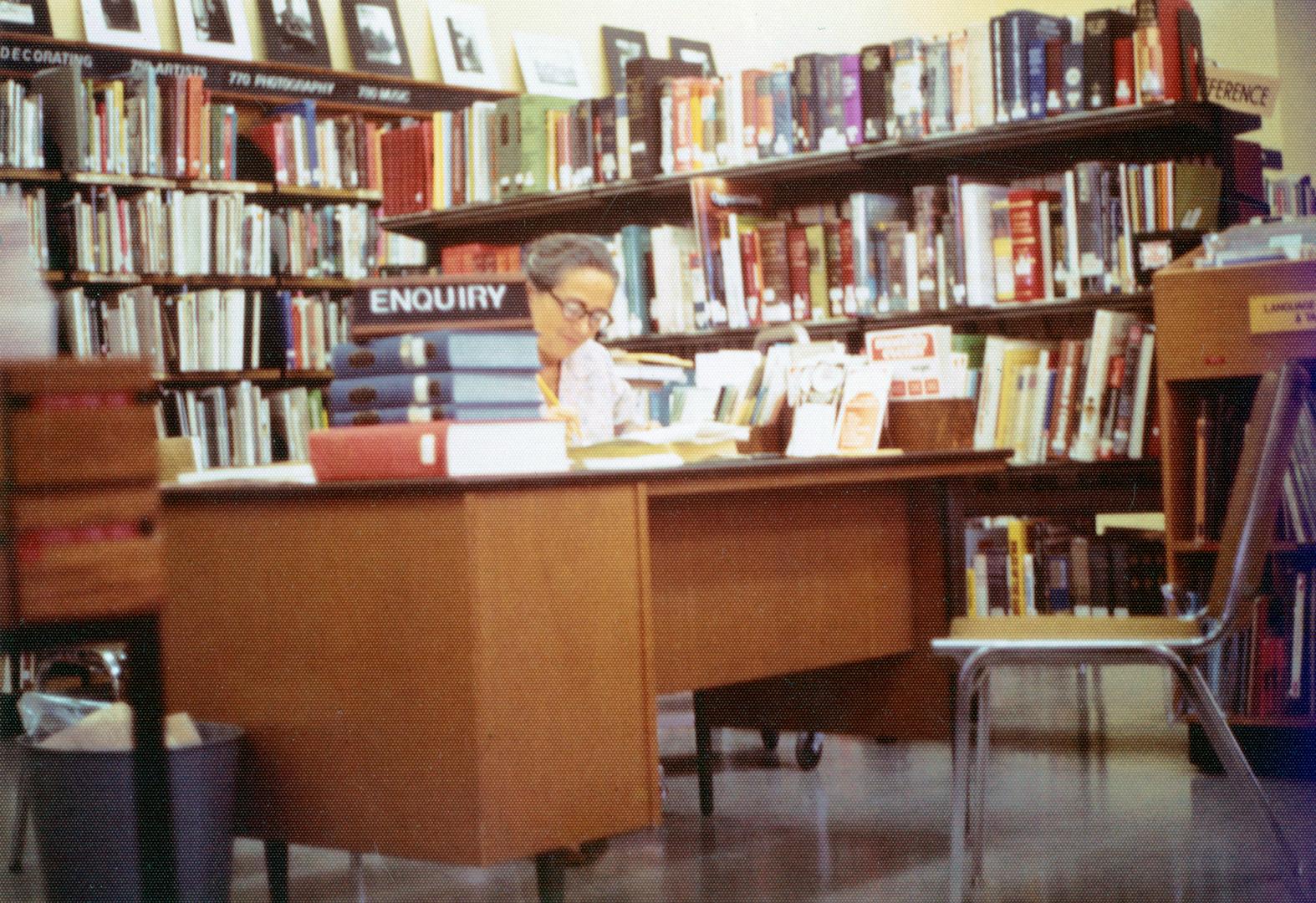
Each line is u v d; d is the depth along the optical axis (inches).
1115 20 179.6
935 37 191.5
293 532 98.9
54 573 63.5
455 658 91.1
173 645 104.9
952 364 142.7
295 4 288.4
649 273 215.0
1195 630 105.6
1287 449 100.0
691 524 115.6
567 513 96.3
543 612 94.3
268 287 273.3
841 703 147.0
